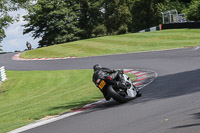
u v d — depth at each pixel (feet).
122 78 54.24
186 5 422.41
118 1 437.17
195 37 238.07
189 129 28.43
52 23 417.28
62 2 423.23
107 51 225.76
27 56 249.34
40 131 41.55
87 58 193.47
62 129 39.73
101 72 53.01
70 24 423.64
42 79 134.31
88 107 57.11
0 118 65.67
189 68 96.27
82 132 35.63
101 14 475.31
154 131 29.91
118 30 434.71
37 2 143.64
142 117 37.37
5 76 152.56
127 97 53.11
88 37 458.50
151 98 52.11
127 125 34.60
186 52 152.87
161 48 203.21
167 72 96.17
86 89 89.56
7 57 265.75
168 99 47.57
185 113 35.24
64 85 109.40
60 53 243.40
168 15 345.72
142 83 79.56
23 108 74.69
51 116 55.21
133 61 148.15
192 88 55.01
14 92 113.29
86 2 453.58
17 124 52.16
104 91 53.36
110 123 37.45
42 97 90.53
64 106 64.39
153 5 437.99
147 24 442.91
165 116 35.60
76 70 147.23
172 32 274.98
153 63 129.70
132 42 253.65
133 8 446.60
